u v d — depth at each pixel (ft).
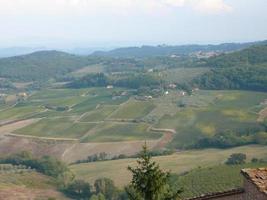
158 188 67.21
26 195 568.00
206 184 460.55
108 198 504.84
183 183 460.55
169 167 595.06
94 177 608.60
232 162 577.02
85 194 556.51
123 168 632.79
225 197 67.92
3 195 563.07
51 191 588.50
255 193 62.95
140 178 67.67
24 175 653.71
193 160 629.10
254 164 540.11
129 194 68.85
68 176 614.34
